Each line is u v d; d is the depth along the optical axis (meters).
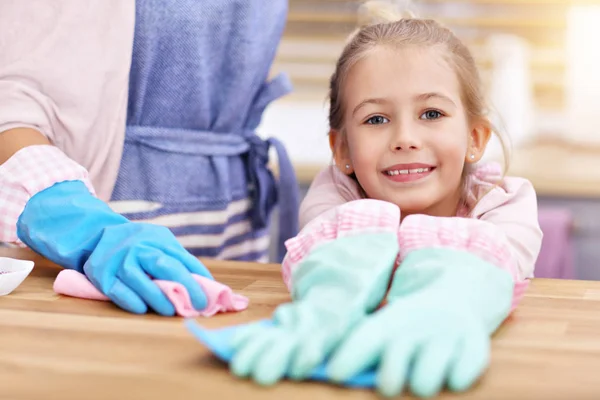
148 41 1.05
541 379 0.54
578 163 1.99
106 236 0.80
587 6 2.24
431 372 0.49
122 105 1.03
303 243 0.79
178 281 0.73
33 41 0.98
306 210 1.07
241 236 1.25
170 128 1.13
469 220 0.74
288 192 1.22
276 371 0.51
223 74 1.15
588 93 2.24
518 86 2.23
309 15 2.39
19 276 0.80
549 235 1.83
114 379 0.53
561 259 1.84
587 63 2.24
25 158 0.88
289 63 2.44
